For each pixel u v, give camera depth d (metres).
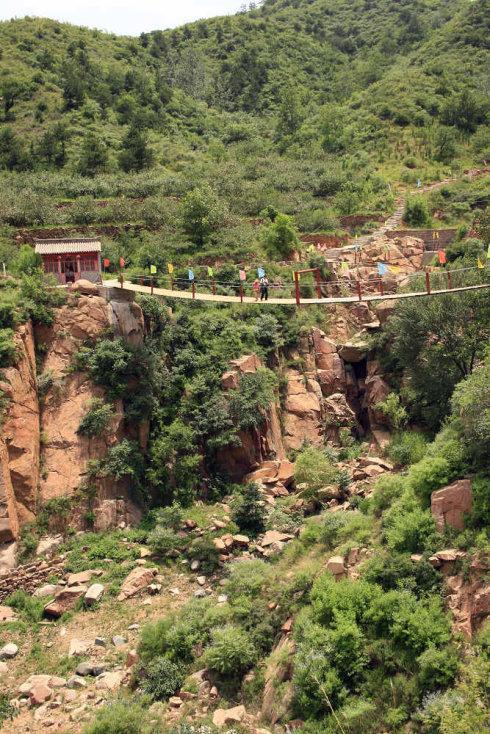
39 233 61.75
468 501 28.34
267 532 37.75
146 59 125.25
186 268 56.53
